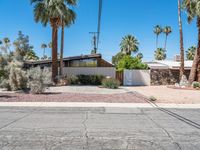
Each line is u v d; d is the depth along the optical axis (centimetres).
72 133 930
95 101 1939
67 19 3625
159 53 8856
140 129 1012
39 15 3609
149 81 4066
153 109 1645
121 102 1919
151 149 747
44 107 1658
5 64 2506
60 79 3666
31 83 2381
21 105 1730
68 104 1789
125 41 7981
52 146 764
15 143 792
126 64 4178
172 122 1177
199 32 3419
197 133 952
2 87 2566
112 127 1045
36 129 990
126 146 774
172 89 3212
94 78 3906
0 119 1209
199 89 3147
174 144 802
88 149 739
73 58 4075
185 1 3525
